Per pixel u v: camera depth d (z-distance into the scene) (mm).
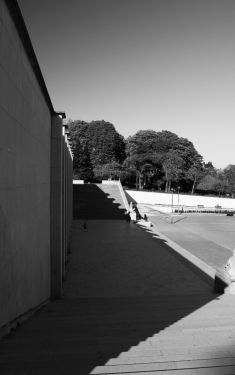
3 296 6391
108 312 9922
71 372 4992
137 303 11695
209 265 21094
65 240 18969
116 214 42188
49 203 13422
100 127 78938
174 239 30766
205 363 5375
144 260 21109
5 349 5973
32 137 9289
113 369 5113
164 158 76375
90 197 47188
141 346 6258
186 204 65312
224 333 7191
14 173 7070
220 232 36312
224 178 80000
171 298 12969
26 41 7797
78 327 7836
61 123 13930
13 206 7020
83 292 14805
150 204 63719
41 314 9508
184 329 7574
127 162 75562
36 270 10180
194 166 82312
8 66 6414
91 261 20594
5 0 6023
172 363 5359
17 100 7281
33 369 5078
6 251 6508
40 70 9477
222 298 12500
